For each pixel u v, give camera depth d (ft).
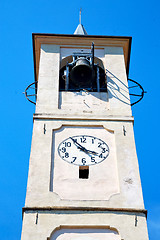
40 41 109.29
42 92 98.48
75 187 82.79
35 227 76.79
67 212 78.69
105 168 85.92
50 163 85.76
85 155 87.81
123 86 100.73
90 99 97.96
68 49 108.88
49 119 93.04
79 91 101.76
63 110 95.09
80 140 90.12
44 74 102.32
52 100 96.94
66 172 84.99
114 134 90.89
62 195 81.51
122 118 93.86
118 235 76.69
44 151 87.45
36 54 110.93
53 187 82.69
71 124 92.43
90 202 80.23
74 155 87.71
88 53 107.45
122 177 84.28
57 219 77.87
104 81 104.78
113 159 87.35
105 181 83.92
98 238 76.33
